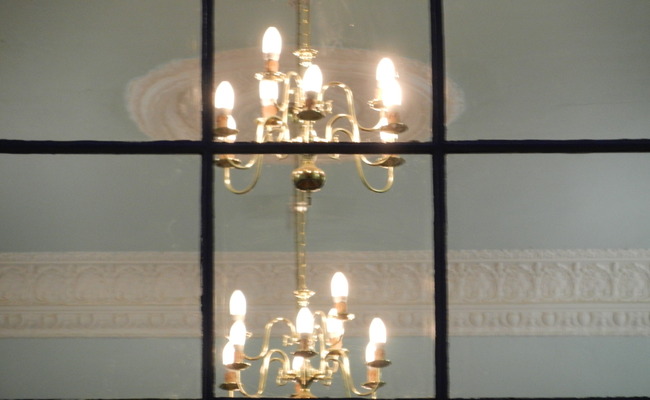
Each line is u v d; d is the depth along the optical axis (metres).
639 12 5.65
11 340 7.44
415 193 7.01
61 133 6.36
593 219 7.18
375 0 5.54
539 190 7.03
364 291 7.35
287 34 5.75
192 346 7.47
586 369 7.54
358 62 5.90
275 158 6.77
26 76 6.01
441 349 2.65
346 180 6.91
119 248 7.24
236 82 5.98
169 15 5.64
